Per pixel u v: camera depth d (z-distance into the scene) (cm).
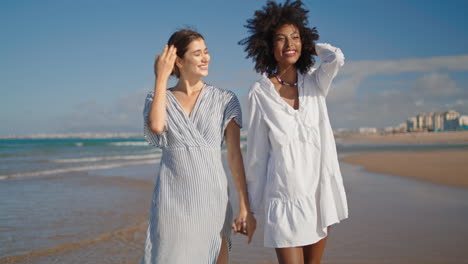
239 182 256
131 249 483
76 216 675
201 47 245
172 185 236
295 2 262
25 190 1024
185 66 245
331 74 245
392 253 438
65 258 449
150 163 2084
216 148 244
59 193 967
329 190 248
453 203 742
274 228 243
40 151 3638
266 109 251
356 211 673
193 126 239
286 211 244
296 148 246
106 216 675
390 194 868
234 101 254
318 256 259
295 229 240
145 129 241
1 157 2681
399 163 1714
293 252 243
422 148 3531
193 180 234
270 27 261
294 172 243
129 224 612
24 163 2086
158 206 235
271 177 249
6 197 902
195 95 251
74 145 5644
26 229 582
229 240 254
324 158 250
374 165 1675
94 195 931
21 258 449
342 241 487
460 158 1855
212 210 237
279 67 271
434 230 536
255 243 496
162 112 230
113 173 1520
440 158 1908
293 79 268
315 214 246
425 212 659
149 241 236
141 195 932
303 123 248
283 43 258
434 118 19538
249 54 279
